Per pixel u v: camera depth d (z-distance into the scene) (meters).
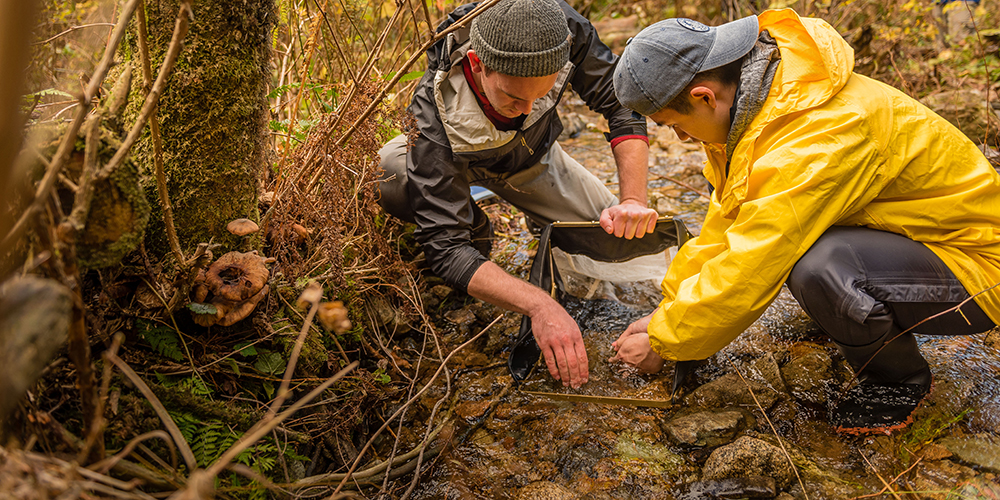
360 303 2.07
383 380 1.87
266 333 1.62
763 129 1.50
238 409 1.49
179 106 1.45
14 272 1.07
